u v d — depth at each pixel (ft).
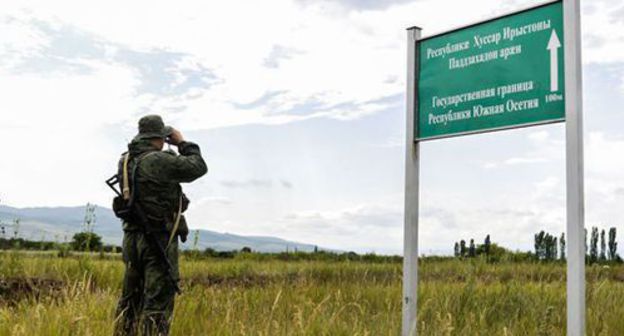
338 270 48.96
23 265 34.68
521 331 23.29
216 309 24.76
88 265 34.99
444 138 21.03
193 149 20.54
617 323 24.43
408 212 21.70
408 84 22.20
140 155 20.06
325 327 21.16
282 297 28.43
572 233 17.24
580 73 17.62
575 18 17.71
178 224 20.01
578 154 17.31
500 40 19.61
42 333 18.01
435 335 21.77
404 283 21.53
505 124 19.27
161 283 19.53
